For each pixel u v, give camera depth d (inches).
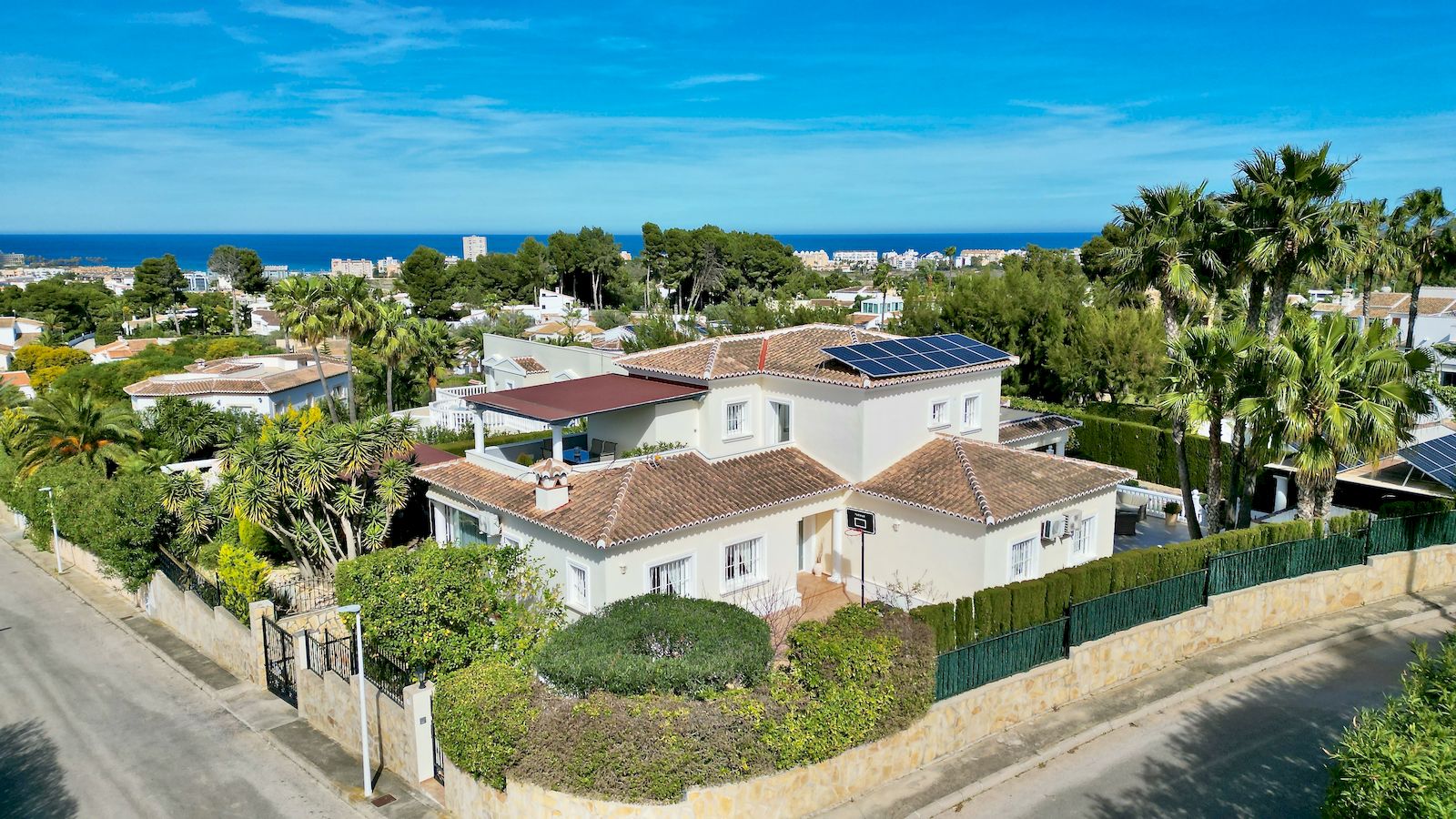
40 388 2534.5
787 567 968.9
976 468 965.2
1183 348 975.0
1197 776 662.5
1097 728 727.7
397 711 690.2
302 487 1029.2
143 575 1107.9
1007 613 765.9
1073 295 1975.9
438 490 1066.1
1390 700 470.3
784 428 1099.3
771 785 587.2
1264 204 1067.9
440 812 651.5
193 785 713.6
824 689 606.9
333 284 1957.4
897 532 959.6
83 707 866.8
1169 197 1159.6
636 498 874.1
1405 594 1008.9
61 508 1272.1
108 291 6663.4
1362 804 422.3
